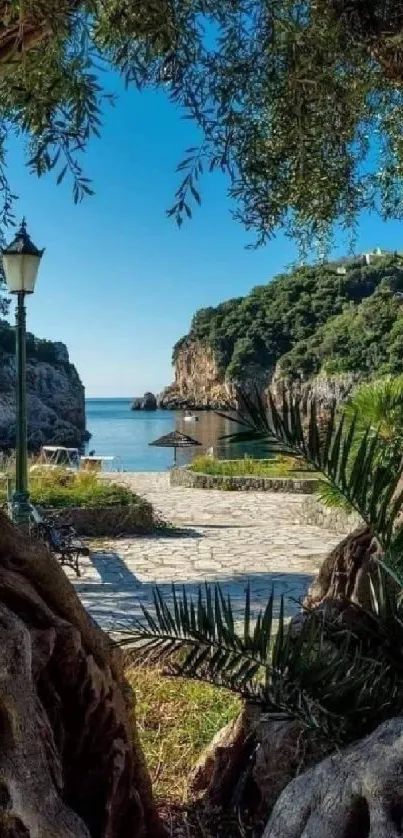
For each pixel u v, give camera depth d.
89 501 14.76
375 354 42.50
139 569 10.97
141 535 14.39
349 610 2.83
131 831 2.41
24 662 1.95
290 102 3.10
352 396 8.17
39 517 10.37
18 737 1.86
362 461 2.24
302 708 2.23
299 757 2.67
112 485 16.33
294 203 3.48
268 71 3.08
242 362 83.19
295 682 2.22
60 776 1.96
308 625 2.43
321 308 64.75
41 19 2.21
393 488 2.26
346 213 3.82
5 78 2.84
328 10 2.81
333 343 54.91
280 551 12.66
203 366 111.88
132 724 2.56
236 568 11.09
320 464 2.21
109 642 2.46
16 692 1.89
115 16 2.63
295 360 62.12
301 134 3.09
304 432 2.18
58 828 1.83
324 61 2.95
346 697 2.18
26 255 8.12
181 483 24.59
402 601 2.43
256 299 86.25
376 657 2.40
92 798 2.33
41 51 2.69
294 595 9.14
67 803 2.26
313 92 3.07
